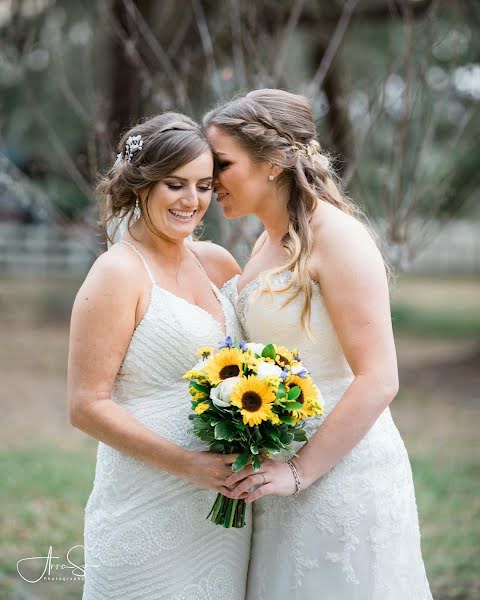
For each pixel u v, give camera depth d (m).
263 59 4.82
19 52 6.21
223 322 2.86
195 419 2.51
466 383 10.73
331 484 2.70
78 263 22.41
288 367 2.45
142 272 2.67
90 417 2.58
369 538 2.71
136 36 4.99
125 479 2.70
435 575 4.70
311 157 2.86
